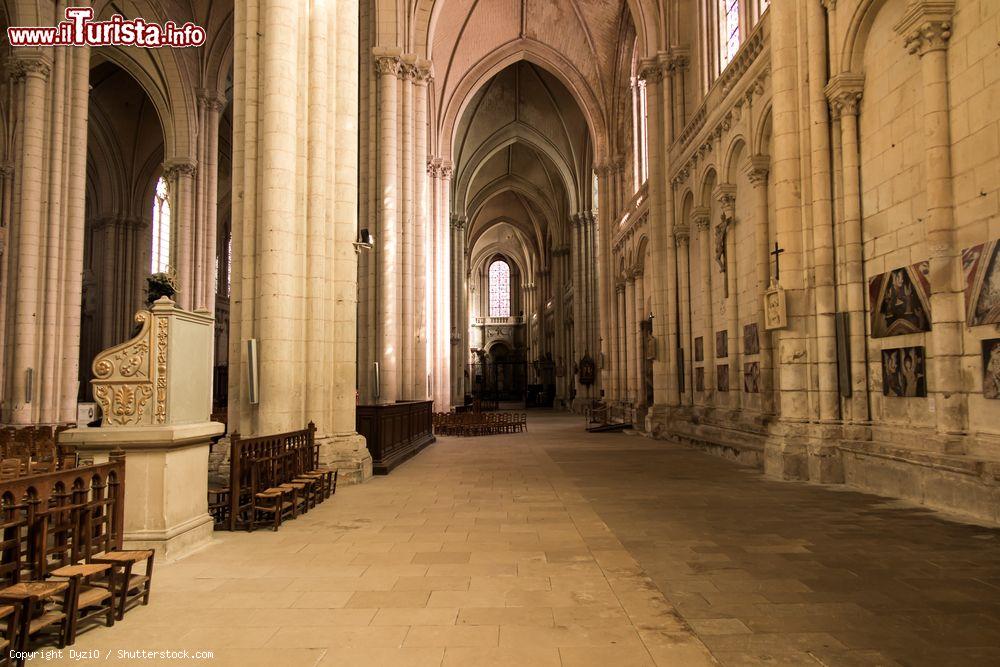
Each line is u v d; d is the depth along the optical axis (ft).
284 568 20.03
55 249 56.90
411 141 68.54
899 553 21.38
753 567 19.90
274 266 34.12
